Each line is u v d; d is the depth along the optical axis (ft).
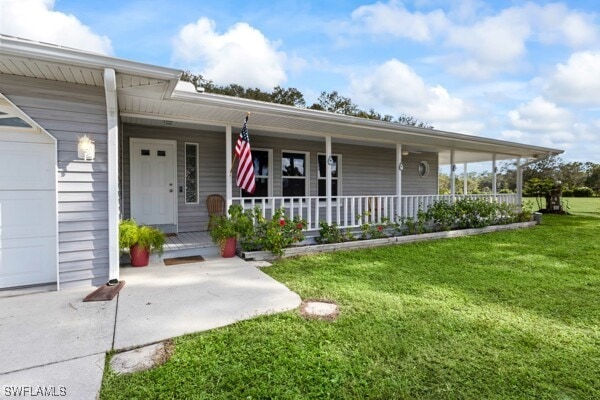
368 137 25.52
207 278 14.03
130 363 7.47
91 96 12.76
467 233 27.76
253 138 26.25
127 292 12.17
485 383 6.96
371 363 7.63
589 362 7.80
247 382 6.88
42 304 10.94
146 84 12.66
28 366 7.23
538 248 21.84
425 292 12.64
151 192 22.40
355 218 23.68
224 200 24.23
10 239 12.70
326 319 10.00
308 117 19.21
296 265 16.70
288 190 28.12
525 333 9.25
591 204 65.72
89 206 12.84
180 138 23.22
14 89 11.57
